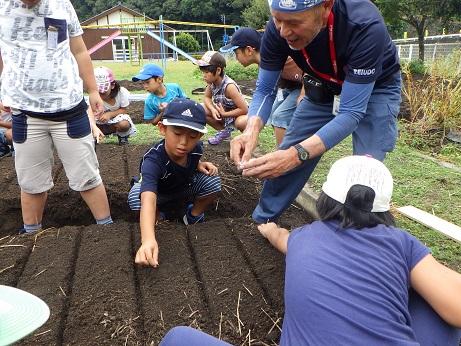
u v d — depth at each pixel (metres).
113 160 5.41
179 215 4.32
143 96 10.62
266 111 3.22
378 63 2.66
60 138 3.55
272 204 3.49
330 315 1.79
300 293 1.88
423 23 15.23
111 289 2.81
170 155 3.46
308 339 1.80
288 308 1.93
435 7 14.27
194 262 3.16
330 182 2.10
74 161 3.64
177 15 65.12
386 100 3.09
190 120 3.23
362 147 3.20
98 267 3.01
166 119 3.26
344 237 1.97
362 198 1.99
